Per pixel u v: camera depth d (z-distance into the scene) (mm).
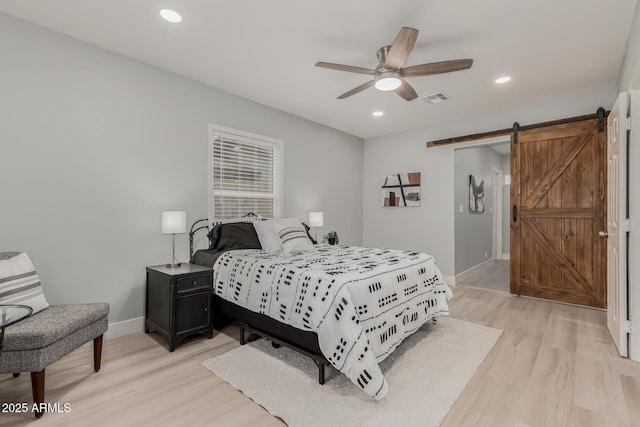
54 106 2373
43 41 2322
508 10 2109
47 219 2348
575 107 3566
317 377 2010
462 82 3277
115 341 2584
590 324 2961
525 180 3885
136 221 2812
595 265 3434
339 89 3473
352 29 2342
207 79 3221
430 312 2689
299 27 2322
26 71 2256
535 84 3336
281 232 3348
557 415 1625
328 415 1636
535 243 3832
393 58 2217
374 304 2037
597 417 1607
